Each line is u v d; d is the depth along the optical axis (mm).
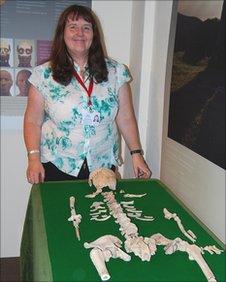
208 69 1379
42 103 1639
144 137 2266
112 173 1452
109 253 930
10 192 2404
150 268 902
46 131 1664
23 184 2406
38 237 1047
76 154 1615
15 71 2223
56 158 1639
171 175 1811
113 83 1654
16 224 2459
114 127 1707
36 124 1655
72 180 1539
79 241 1025
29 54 2217
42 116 1670
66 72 1573
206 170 1423
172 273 886
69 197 1336
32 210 1256
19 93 2256
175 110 1730
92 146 1620
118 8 2285
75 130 1589
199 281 861
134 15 2254
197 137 1479
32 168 1541
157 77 2025
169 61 1827
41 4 2168
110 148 1698
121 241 1019
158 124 2014
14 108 2271
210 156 1368
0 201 2404
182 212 1232
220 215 1323
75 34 1544
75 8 1569
